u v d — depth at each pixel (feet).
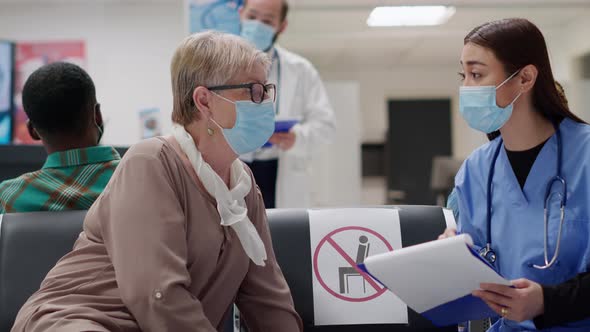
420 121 28.48
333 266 4.86
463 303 3.88
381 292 4.82
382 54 24.48
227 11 9.78
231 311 4.83
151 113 14.37
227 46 4.09
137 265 3.56
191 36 4.17
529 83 4.29
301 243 4.91
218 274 4.06
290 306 4.42
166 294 3.49
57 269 3.95
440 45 22.75
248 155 8.10
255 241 4.10
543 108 4.41
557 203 4.25
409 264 3.53
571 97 18.47
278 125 7.52
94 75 18.34
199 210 3.96
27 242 4.55
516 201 4.45
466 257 3.43
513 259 4.38
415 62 26.61
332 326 4.78
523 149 4.50
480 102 4.33
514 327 4.43
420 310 3.90
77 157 4.72
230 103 4.04
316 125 8.96
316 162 20.26
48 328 3.46
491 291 3.67
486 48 4.30
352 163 20.54
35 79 4.59
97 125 4.90
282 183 8.46
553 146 4.38
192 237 3.90
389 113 28.48
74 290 3.77
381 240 4.92
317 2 17.17
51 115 4.58
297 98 8.99
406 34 20.59
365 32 20.31
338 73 27.73
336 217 5.02
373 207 5.12
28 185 4.71
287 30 19.94
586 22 18.38
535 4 17.13
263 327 4.39
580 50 18.48
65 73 4.61
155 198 3.73
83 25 18.33
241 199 4.21
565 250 4.13
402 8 17.58
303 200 8.60
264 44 8.54
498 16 18.11
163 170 3.86
